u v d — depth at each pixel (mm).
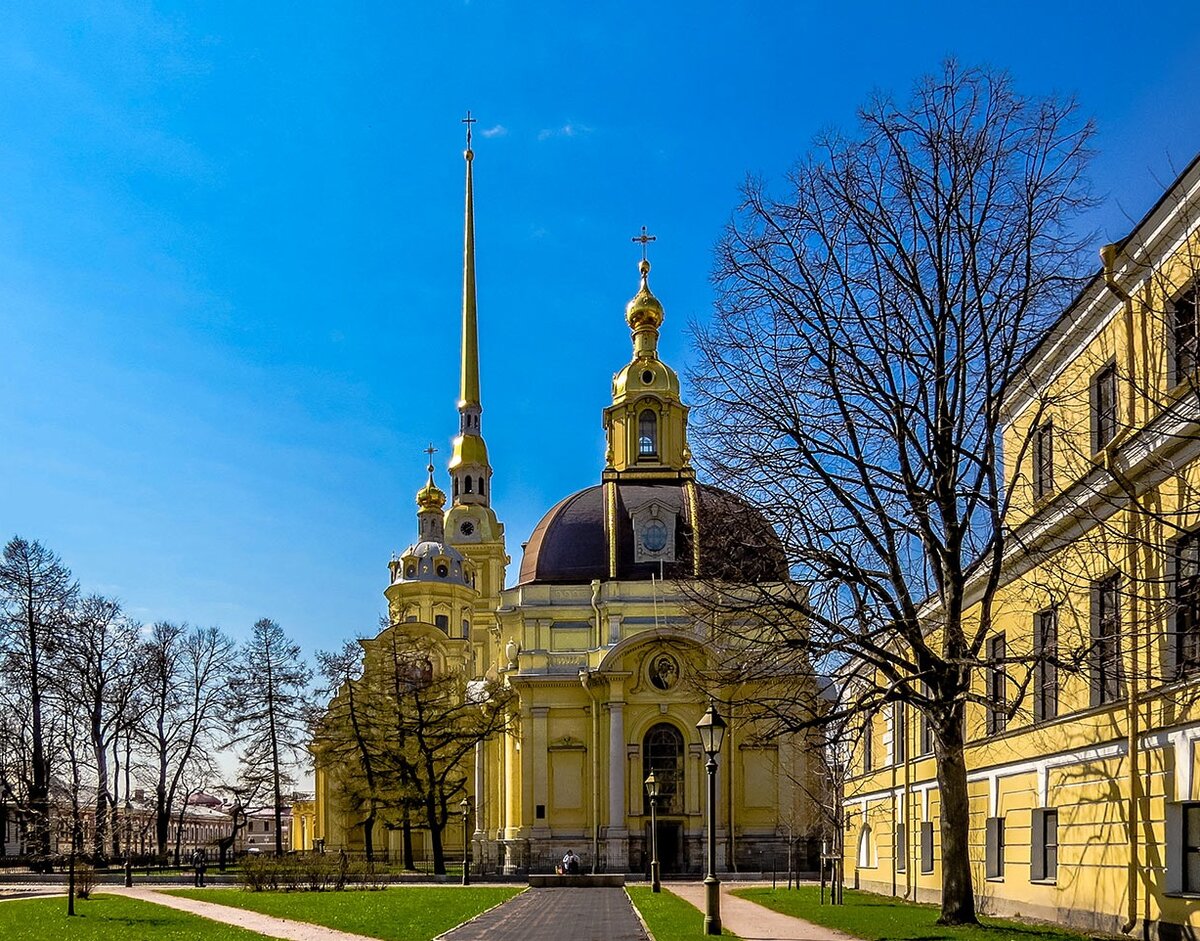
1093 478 25578
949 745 26625
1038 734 29047
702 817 74250
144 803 87188
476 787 87938
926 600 31312
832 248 28703
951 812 26531
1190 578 19859
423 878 66250
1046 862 28922
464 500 130125
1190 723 21734
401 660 79938
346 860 61844
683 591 31828
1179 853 22234
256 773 88062
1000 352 27344
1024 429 31609
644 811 74875
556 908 41312
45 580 72812
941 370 26938
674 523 80438
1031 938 23219
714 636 31297
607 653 75562
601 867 74562
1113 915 24500
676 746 75625
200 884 60188
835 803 44094
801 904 37500
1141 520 23469
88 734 74812
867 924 28016
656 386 87875
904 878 41156
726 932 27906
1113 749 24719
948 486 26844
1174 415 20516
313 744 84562
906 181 27750
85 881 46844
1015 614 31438
